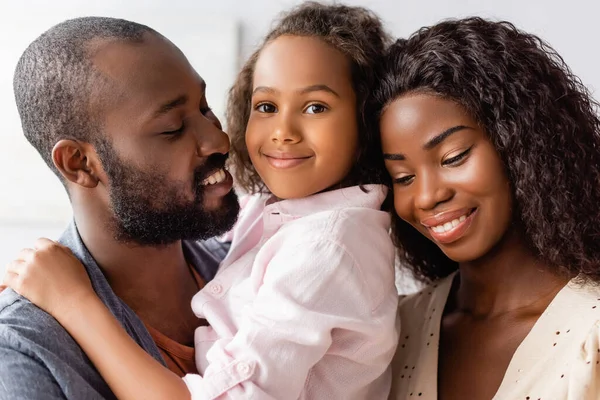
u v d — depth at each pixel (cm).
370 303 124
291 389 117
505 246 128
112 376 116
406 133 122
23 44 222
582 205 123
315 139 129
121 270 134
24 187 221
